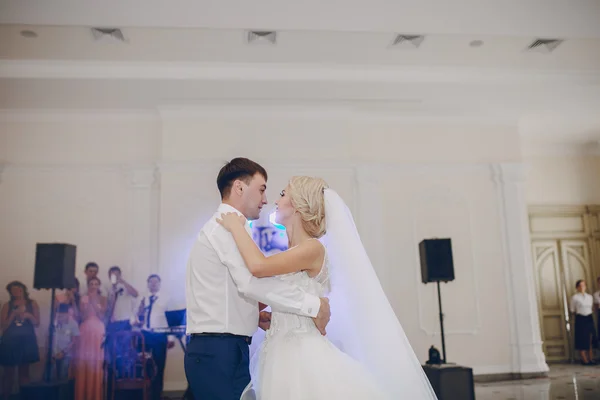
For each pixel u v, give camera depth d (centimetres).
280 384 176
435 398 195
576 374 747
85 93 675
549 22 542
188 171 712
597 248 936
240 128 727
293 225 204
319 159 730
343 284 198
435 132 792
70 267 554
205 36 554
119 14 504
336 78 646
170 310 668
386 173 769
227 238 186
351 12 523
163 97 694
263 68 636
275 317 193
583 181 955
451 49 599
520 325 745
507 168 782
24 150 728
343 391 172
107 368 538
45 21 500
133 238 709
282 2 517
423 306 742
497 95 715
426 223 764
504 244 770
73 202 721
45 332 665
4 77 619
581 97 730
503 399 557
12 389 588
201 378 177
